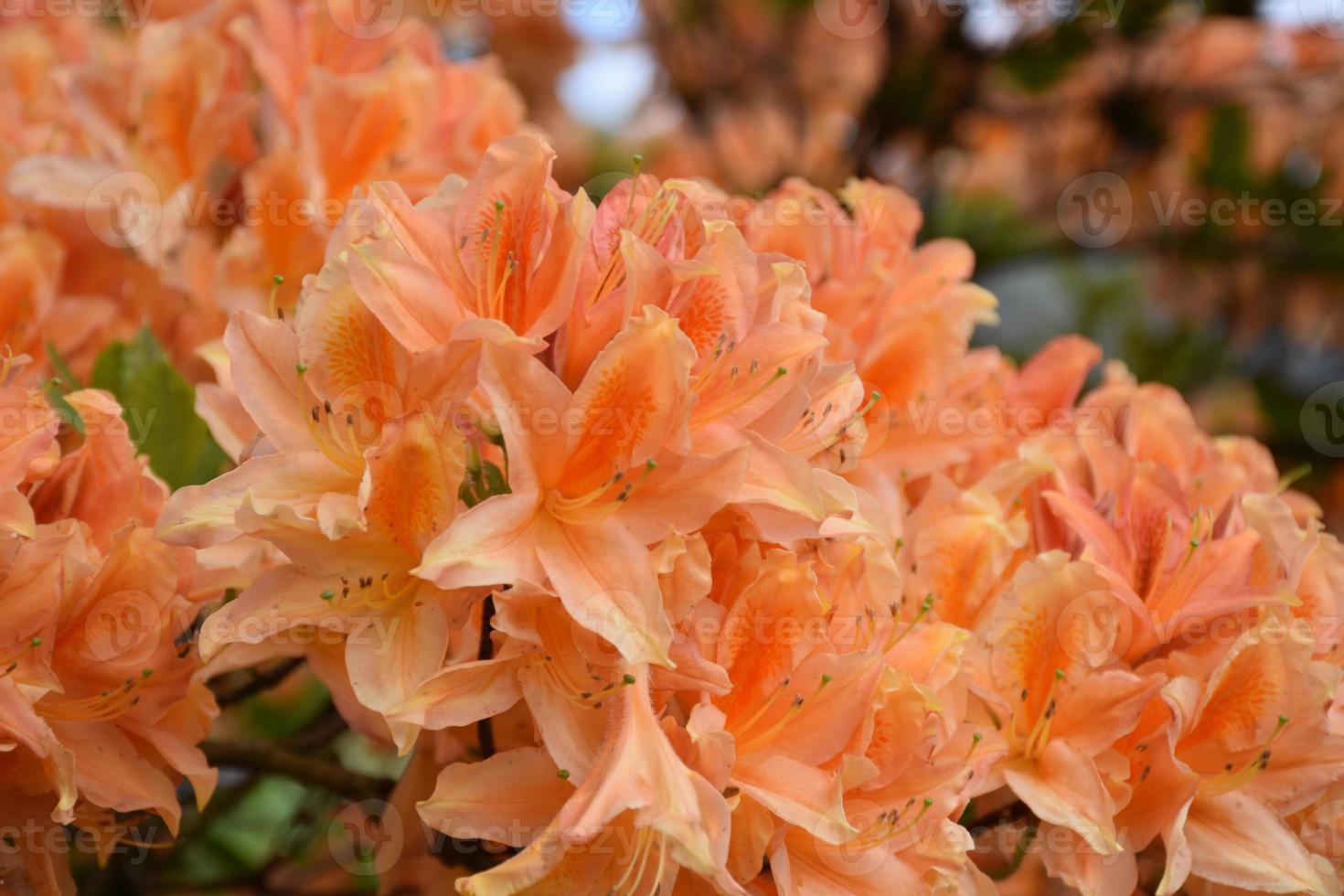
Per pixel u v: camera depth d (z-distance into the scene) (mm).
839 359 554
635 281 469
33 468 504
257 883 650
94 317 588
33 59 673
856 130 1021
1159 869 536
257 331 485
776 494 478
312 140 590
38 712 501
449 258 485
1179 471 595
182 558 511
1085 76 1083
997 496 553
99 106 592
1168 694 509
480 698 469
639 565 466
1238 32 1083
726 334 491
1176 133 1097
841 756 489
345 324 479
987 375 604
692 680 475
